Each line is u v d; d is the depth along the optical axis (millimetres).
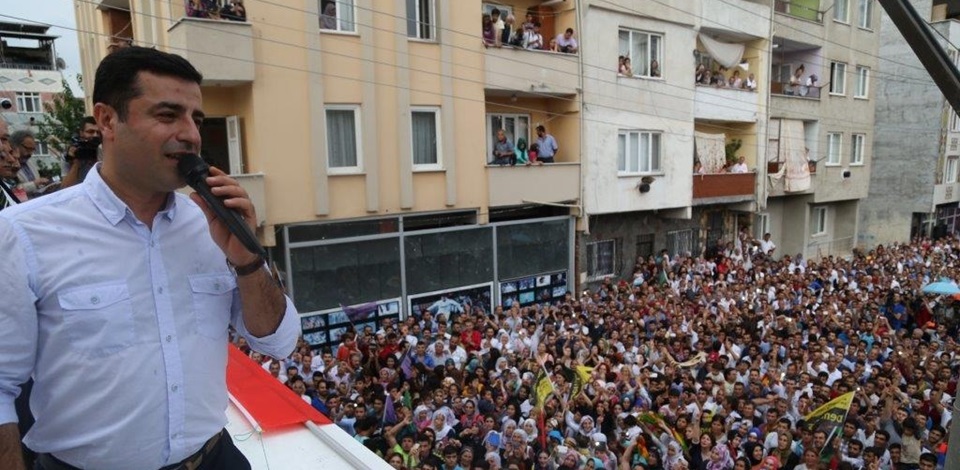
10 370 1340
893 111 30969
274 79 12547
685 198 19922
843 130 26328
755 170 22328
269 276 1710
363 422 8539
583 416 9203
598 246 18906
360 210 13938
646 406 9516
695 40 19750
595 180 17781
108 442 1454
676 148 19547
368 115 13719
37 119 38156
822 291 17156
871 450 7992
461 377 10148
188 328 1562
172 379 1515
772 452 8320
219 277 1646
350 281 13984
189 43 11578
